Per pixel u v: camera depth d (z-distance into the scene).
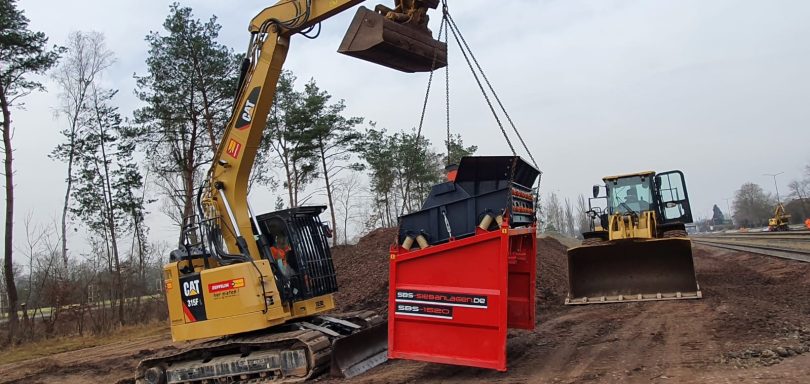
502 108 7.63
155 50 25.61
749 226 107.31
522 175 8.54
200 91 26.27
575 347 9.10
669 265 13.65
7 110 23.77
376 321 9.92
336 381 8.26
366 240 26.61
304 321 9.59
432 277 7.52
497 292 7.07
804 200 87.44
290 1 9.09
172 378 9.59
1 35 22.89
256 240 9.49
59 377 12.40
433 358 7.39
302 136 30.80
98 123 32.44
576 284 14.39
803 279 15.70
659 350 8.27
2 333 20.73
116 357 14.34
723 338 8.66
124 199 30.69
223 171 9.62
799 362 6.71
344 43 8.01
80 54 32.16
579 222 103.19
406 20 8.06
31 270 24.98
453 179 8.23
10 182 23.48
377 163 37.69
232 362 9.03
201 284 9.14
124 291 25.45
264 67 9.29
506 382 7.05
